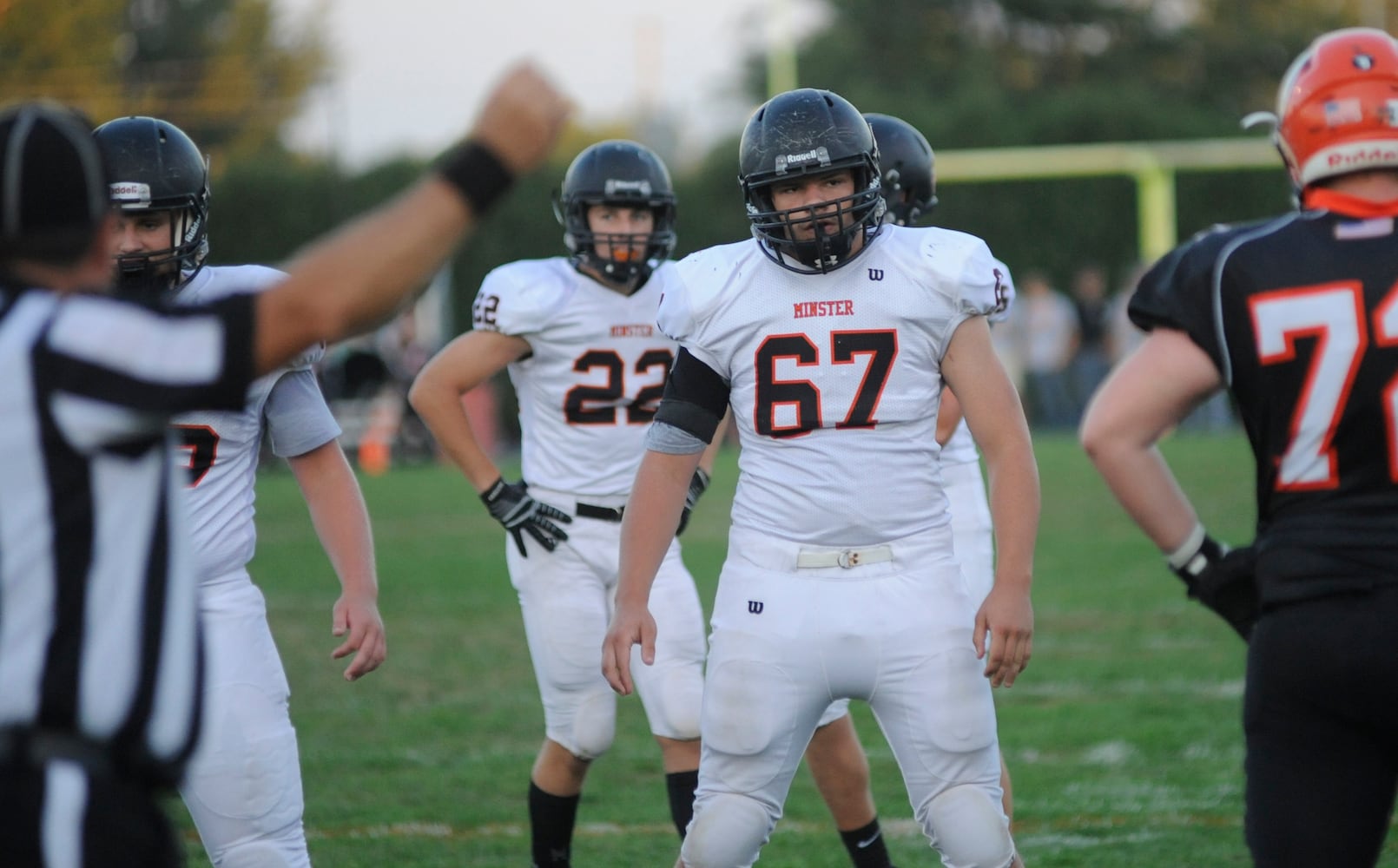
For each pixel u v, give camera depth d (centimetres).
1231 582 962
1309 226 920
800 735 1177
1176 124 9006
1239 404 942
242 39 12925
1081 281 7144
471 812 1822
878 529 1157
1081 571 3438
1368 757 891
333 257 720
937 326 1165
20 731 729
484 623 3041
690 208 9112
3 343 722
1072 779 1889
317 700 2425
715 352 1191
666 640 1555
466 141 739
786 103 1179
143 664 744
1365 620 871
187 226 1287
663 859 1631
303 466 1287
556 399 1664
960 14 13038
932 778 1155
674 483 1205
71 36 10938
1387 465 887
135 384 715
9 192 744
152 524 753
